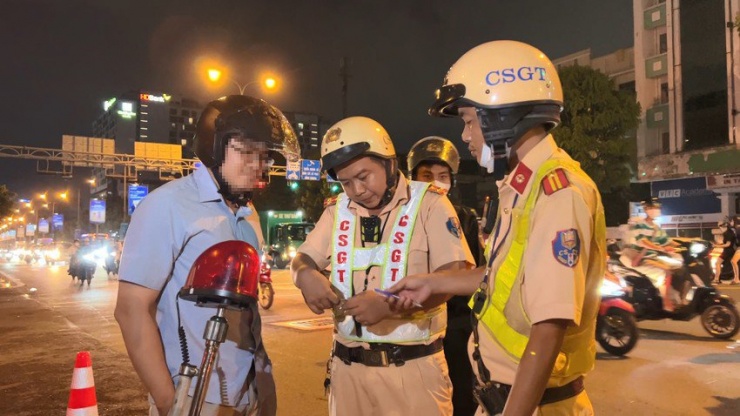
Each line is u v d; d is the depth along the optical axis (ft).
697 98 80.53
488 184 111.14
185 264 6.55
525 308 5.13
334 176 8.10
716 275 49.88
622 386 17.31
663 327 27.48
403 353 7.58
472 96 5.58
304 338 25.91
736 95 75.56
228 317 6.57
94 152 107.65
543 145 5.43
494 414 5.38
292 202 134.51
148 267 6.32
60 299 48.93
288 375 19.34
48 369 21.59
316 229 8.82
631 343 20.90
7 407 16.83
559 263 4.74
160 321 6.66
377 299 7.10
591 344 5.40
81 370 9.51
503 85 5.44
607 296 21.48
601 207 5.37
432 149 10.98
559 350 4.76
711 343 23.61
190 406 5.57
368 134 7.74
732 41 75.82
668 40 83.71
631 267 24.72
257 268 5.76
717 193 78.02
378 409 7.67
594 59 104.06
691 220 81.46
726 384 17.39
